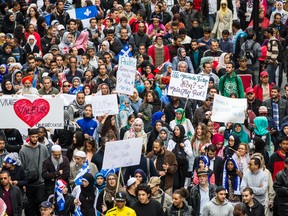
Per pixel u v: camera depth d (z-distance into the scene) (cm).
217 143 3566
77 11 4925
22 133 3672
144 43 4628
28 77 4044
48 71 4325
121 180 3347
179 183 3494
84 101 3778
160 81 4206
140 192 3045
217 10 4934
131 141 3181
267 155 3553
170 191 3428
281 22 4994
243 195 3172
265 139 3675
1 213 3062
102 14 5016
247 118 3753
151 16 5097
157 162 3416
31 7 4906
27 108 3575
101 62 4259
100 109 3619
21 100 3572
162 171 3403
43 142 3481
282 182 3316
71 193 3366
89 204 3269
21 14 5022
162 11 5003
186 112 3847
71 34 4616
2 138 3438
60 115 3591
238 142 3494
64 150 3669
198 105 3984
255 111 3934
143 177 3209
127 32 4672
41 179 3434
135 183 3164
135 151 3192
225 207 3120
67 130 3669
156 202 3075
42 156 3438
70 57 4212
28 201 3444
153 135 3644
